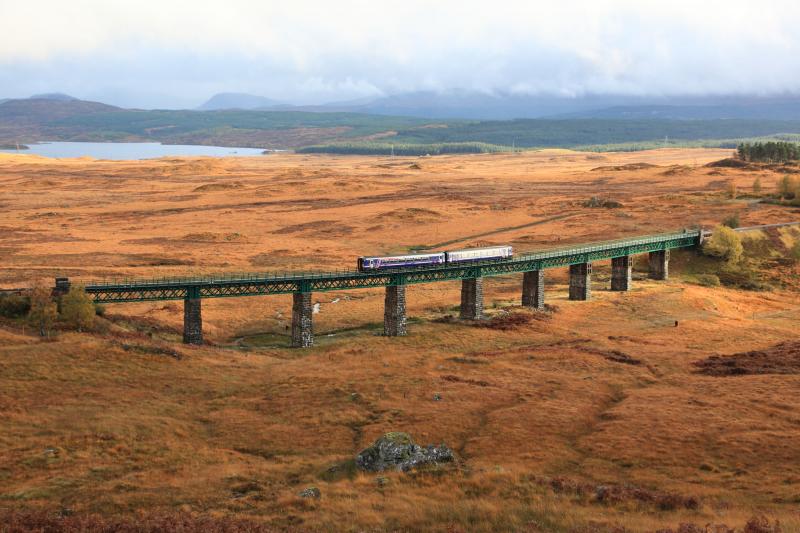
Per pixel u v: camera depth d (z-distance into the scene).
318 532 42.56
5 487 53.81
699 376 94.69
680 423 70.25
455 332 129.38
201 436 70.56
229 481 55.53
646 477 56.16
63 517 45.16
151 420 72.88
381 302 161.25
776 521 41.69
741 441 63.91
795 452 60.75
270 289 121.12
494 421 73.06
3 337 95.75
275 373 97.75
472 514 45.12
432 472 55.97
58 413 72.44
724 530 39.28
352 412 76.88
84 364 89.38
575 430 70.50
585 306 154.88
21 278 163.50
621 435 67.25
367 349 114.62
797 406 74.88
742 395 81.06
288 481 56.00
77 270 178.38
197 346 111.69
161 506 49.28
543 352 109.69
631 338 124.44
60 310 106.88
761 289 184.88
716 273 194.62
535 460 61.12
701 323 139.00
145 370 91.44
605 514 45.31
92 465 59.28
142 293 114.06
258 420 75.25
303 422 74.44
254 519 45.19
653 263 191.62
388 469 57.19
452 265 138.38
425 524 43.84
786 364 99.06
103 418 71.75
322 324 141.25
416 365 101.44
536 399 82.38
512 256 149.12
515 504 47.41
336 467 58.59
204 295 118.19
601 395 84.62
